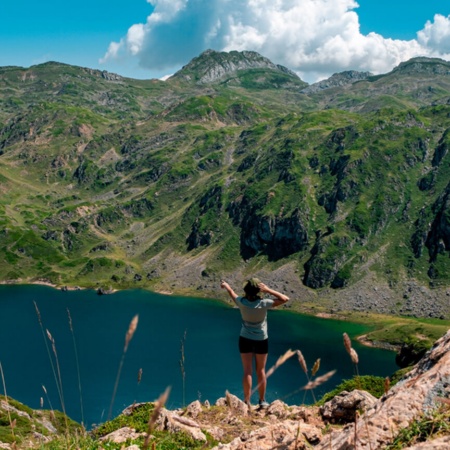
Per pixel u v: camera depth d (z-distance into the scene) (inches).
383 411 269.0
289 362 7450.8
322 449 288.7
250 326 498.0
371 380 1053.2
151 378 6796.3
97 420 5236.2
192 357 7785.4
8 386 6486.2
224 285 519.8
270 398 5679.1
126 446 441.7
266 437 382.0
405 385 297.4
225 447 401.7
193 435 531.8
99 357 7819.9
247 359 497.7
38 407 5767.7
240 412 620.4
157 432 543.2
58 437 381.7
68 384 6565.0
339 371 7165.4
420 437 239.5
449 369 280.4
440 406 257.0
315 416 555.2
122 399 5979.3
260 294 499.2
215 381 6663.4
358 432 259.0
